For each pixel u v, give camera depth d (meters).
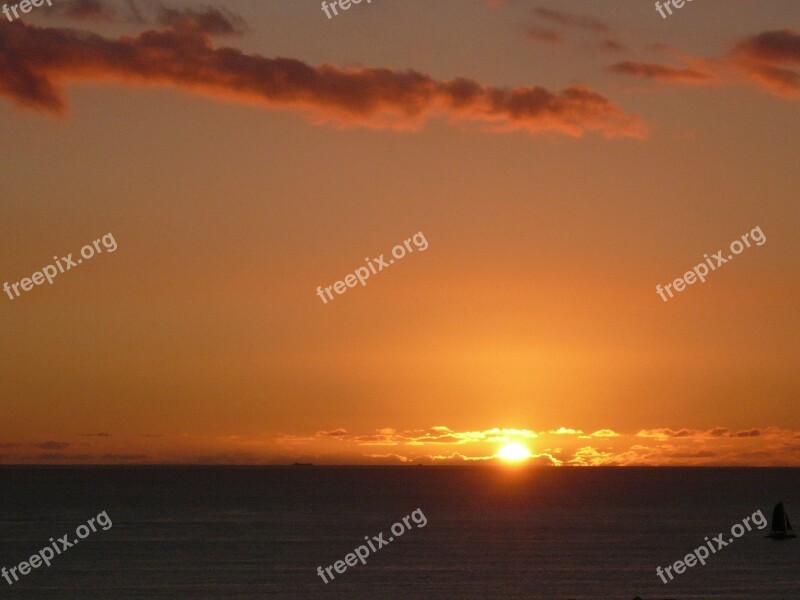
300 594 96.56
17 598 95.44
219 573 109.69
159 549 131.62
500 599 93.81
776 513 142.25
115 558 122.19
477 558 121.19
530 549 130.62
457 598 94.25
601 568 112.75
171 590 98.94
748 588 100.06
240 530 157.75
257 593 97.19
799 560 119.00
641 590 98.62
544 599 93.69
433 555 124.06
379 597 95.06
